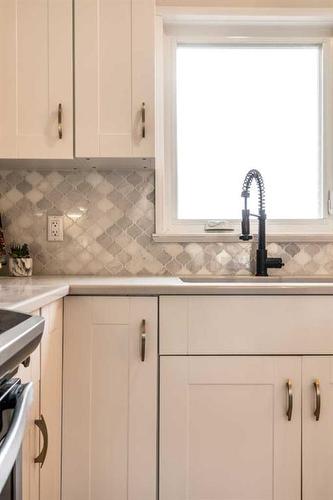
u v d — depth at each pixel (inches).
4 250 75.5
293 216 82.7
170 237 77.6
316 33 82.2
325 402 56.0
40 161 69.8
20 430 25.7
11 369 26.3
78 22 66.5
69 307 56.1
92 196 78.0
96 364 56.1
